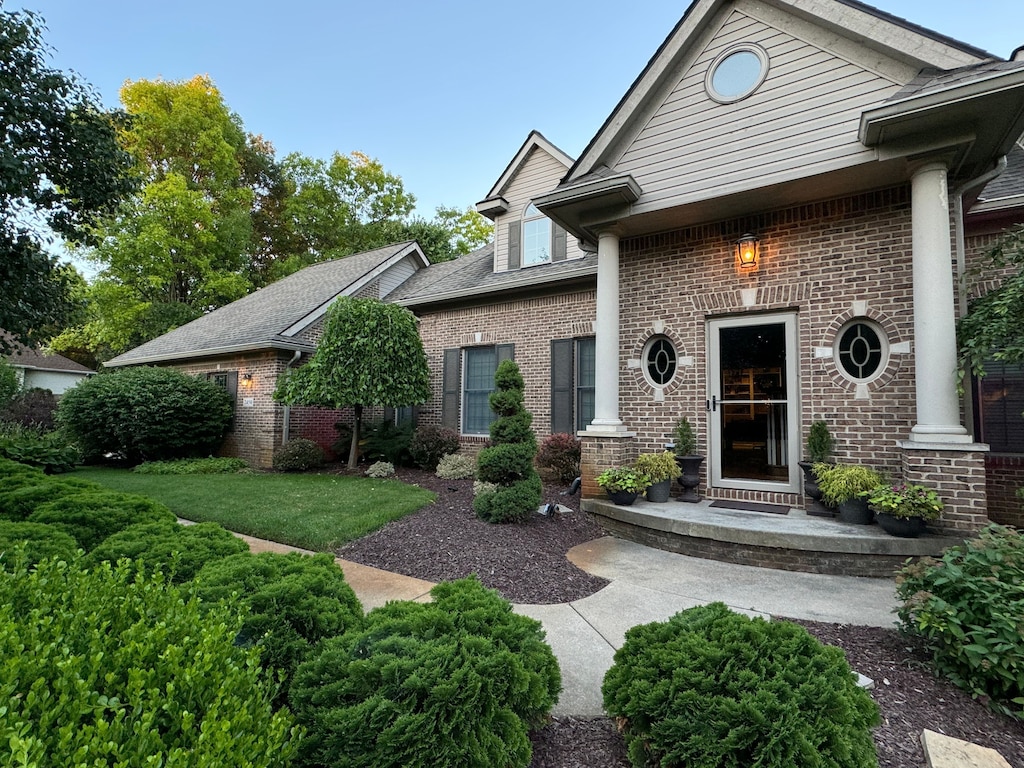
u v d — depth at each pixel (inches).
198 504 271.9
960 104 169.8
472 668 75.7
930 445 182.2
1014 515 230.4
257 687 58.0
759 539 184.5
